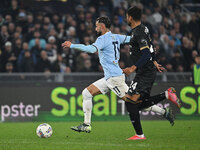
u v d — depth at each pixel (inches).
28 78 1755.7
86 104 1056.8
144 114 1785.2
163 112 1095.0
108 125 1515.7
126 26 2496.3
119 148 839.1
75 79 1791.3
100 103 1738.4
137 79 994.1
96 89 1059.9
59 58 2121.1
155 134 1195.3
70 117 1737.2
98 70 2148.1
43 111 1733.5
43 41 2239.2
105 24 1043.9
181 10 2748.5
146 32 979.9
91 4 2561.5
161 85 1795.0
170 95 1064.8
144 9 2615.7
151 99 1062.4
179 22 2608.3
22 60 2081.7
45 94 1736.0
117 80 1043.9
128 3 2618.1
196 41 2532.0
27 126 1493.6
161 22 2566.4
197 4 2827.3
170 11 2652.6
